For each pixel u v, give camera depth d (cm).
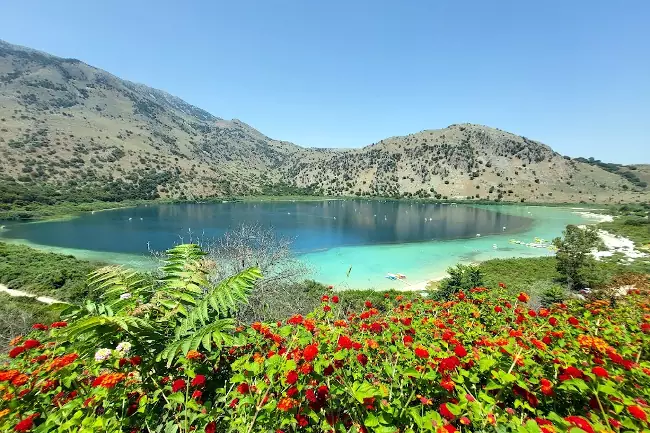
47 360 272
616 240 5478
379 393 206
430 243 5681
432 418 189
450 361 224
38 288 2678
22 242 5138
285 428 221
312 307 1075
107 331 267
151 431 217
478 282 1880
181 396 215
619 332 331
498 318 431
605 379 206
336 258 4475
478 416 191
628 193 13388
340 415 228
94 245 4956
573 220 8669
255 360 240
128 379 244
